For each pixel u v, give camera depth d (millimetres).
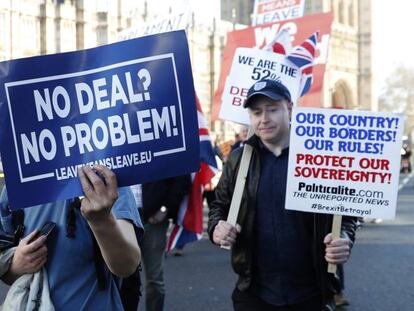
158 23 7844
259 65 7141
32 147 2748
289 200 3963
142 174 2764
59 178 2752
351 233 4074
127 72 2756
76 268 2959
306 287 4066
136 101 2756
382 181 3922
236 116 7156
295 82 7039
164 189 6426
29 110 2742
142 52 2748
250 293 4172
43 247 2869
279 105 4148
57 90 2754
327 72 80438
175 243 7441
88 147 2760
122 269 2881
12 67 2727
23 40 50375
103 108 2762
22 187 2740
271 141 4188
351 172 3943
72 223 2947
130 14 61719
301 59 8227
